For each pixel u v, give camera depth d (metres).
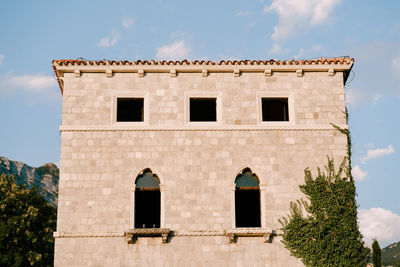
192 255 20.09
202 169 21.00
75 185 20.62
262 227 20.39
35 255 31.94
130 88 21.81
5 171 137.50
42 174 157.62
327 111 21.94
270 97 22.03
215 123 21.55
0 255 30.67
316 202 20.72
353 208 20.69
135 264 19.91
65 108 21.42
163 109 21.61
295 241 20.30
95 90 21.72
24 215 32.38
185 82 21.95
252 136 21.45
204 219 20.48
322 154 21.42
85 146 21.05
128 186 20.70
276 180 21.03
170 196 20.64
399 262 39.72
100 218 20.34
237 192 21.22
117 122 21.42
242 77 22.11
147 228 20.16
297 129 21.58
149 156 21.05
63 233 20.06
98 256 19.95
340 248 20.19
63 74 21.98
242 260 20.14
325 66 22.11
